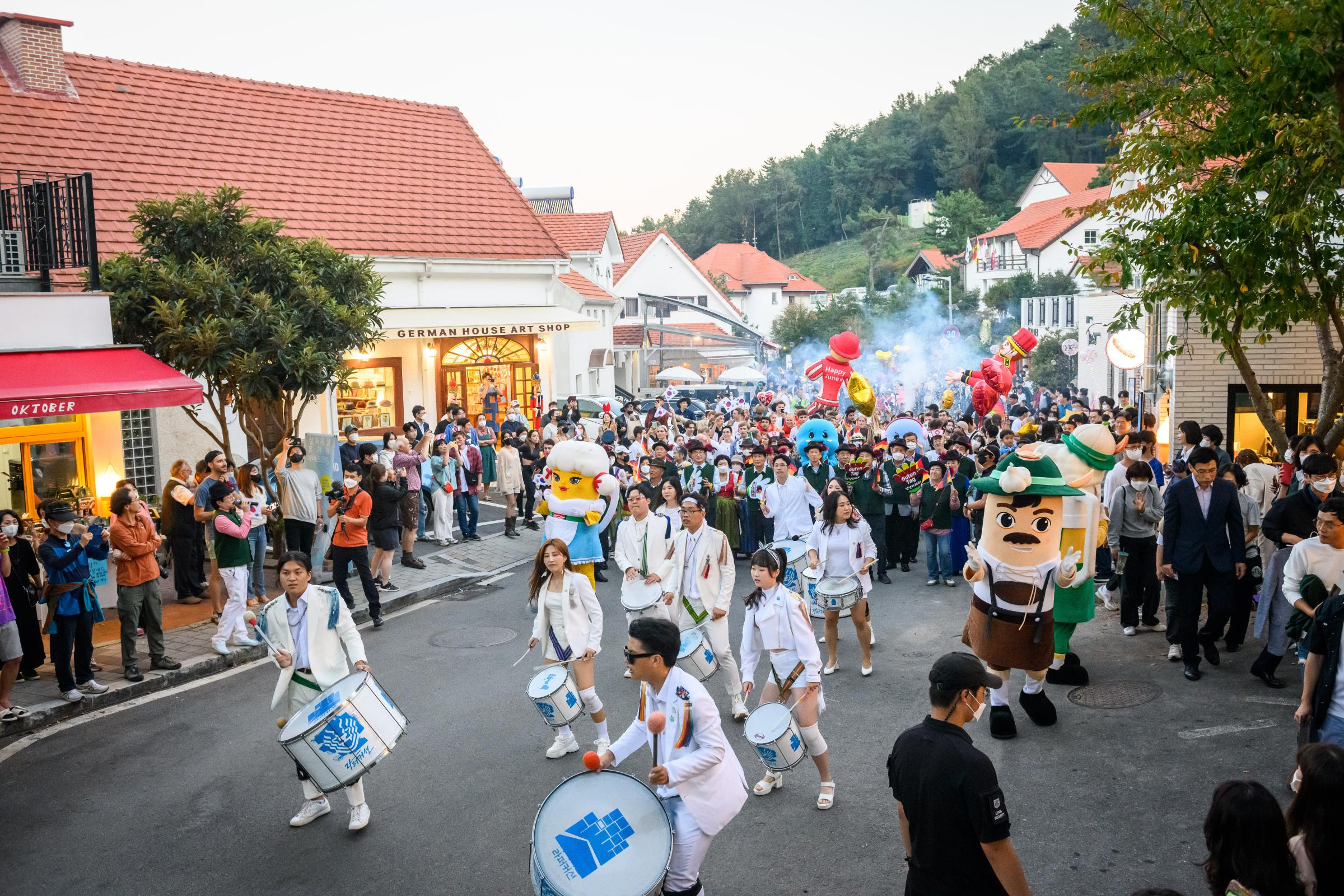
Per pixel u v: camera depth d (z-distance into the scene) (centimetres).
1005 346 2136
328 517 1330
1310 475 834
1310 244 933
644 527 961
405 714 907
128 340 1262
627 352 4688
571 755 805
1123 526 1048
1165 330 1772
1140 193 1052
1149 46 981
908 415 2114
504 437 1738
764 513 1303
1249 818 381
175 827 699
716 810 513
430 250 2255
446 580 1403
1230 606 908
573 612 797
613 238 4441
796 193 12512
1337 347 1424
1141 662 970
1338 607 577
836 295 8712
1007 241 6362
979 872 417
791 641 716
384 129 2489
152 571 998
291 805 731
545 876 459
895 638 1112
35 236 1212
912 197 11981
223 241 1327
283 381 1298
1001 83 11075
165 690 988
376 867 638
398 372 2223
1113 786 707
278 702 696
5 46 1911
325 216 2153
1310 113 916
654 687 532
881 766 766
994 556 807
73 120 1903
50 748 848
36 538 1045
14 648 869
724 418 2372
